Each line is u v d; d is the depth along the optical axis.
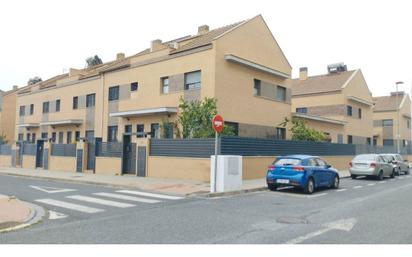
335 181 15.74
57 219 8.39
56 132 33.50
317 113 36.41
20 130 39.19
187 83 22.27
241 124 22.33
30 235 6.84
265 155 19.12
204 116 18.66
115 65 28.78
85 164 23.38
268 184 14.38
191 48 21.86
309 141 23.19
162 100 23.39
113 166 21.30
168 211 9.48
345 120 34.72
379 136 50.53
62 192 13.48
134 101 25.39
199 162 16.89
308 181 13.62
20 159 30.23
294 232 7.14
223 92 21.08
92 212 9.30
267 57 25.08
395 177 22.69
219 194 12.92
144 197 12.20
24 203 10.45
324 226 7.71
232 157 13.89
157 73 23.92
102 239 6.54
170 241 6.40
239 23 23.48
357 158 21.11
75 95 31.34
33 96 37.41
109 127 27.52
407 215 9.05
